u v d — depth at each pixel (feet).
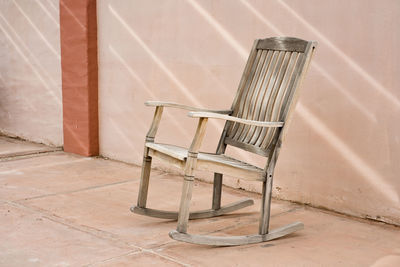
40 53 16.74
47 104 16.81
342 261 8.02
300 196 11.20
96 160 15.16
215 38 12.41
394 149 9.68
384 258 8.18
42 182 12.57
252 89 9.68
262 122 8.48
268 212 8.87
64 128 16.08
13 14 17.46
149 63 13.94
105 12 14.83
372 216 10.12
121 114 14.87
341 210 10.56
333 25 10.29
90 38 14.96
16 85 17.76
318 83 10.63
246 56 11.84
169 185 12.59
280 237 9.10
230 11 12.03
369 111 9.95
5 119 18.42
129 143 14.76
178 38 13.19
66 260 7.85
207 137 12.80
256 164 11.93
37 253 8.11
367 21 9.81
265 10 11.39
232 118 8.27
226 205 10.48
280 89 9.09
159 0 13.48
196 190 12.18
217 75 12.47
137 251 8.28
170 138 13.69
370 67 9.85
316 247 8.63
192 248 8.46
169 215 9.91
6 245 8.41
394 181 9.75
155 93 13.92
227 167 8.51
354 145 10.22
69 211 10.33
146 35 13.91
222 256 8.14
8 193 11.51
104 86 15.20
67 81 15.66
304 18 10.75
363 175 10.16
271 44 9.55
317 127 10.75
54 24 16.14
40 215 10.02
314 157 10.87
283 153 11.39
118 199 11.29
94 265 7.68
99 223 9.64
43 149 16.34
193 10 12.77
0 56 18.17
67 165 14.43
